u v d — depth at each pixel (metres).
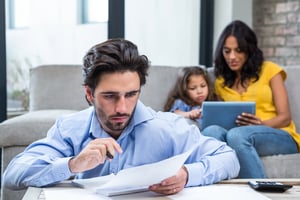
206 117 2.05
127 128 1.14
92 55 1.00
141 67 1.01
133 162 1.14
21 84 2.95
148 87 2.62
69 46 3.13
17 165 1.07
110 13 2.98
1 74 2.71
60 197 0.95
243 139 1.92
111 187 0.96
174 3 3.33
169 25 3.33
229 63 2.36
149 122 1.18
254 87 2.31
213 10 3.46
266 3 3.50
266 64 2.36
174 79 2.69
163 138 1.17
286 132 2.15
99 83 0.98
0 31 2.67
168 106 2.54
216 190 1.04
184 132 1.19
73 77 2.62
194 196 0.99
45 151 1.11
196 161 1.17
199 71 2.47
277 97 2.28
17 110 2.94
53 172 1.02
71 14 3.10
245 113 2.03
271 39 3.50
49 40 3.06
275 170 2.07
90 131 1.14
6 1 2.76
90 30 3.10
